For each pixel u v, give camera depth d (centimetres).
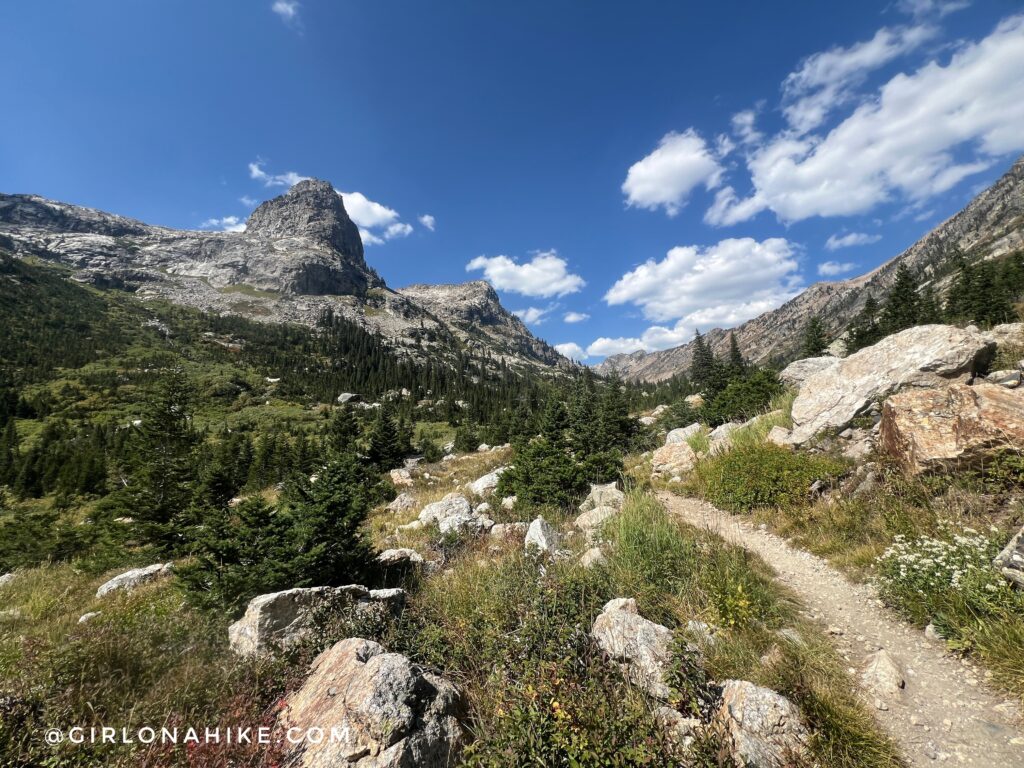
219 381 10775
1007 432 612
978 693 379
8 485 4369
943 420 716
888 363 1016
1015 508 565
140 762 335
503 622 508
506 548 885
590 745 309
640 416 4834
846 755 329
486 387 14038
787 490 913
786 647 461
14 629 805
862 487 803
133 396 9031
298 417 8981
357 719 350
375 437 3375
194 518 1636
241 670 470
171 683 450
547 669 383
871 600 551
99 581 1261
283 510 900
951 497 639
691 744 325
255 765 344
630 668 407
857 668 438
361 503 818
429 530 1127
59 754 343
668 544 702
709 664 441
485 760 328
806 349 4769
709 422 2103
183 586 758
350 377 13538
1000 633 412
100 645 491
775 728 345
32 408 7719
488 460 3111
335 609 584
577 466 1305
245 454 4378
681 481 1307
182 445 2148
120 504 1875
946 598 471
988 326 1678
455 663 479
